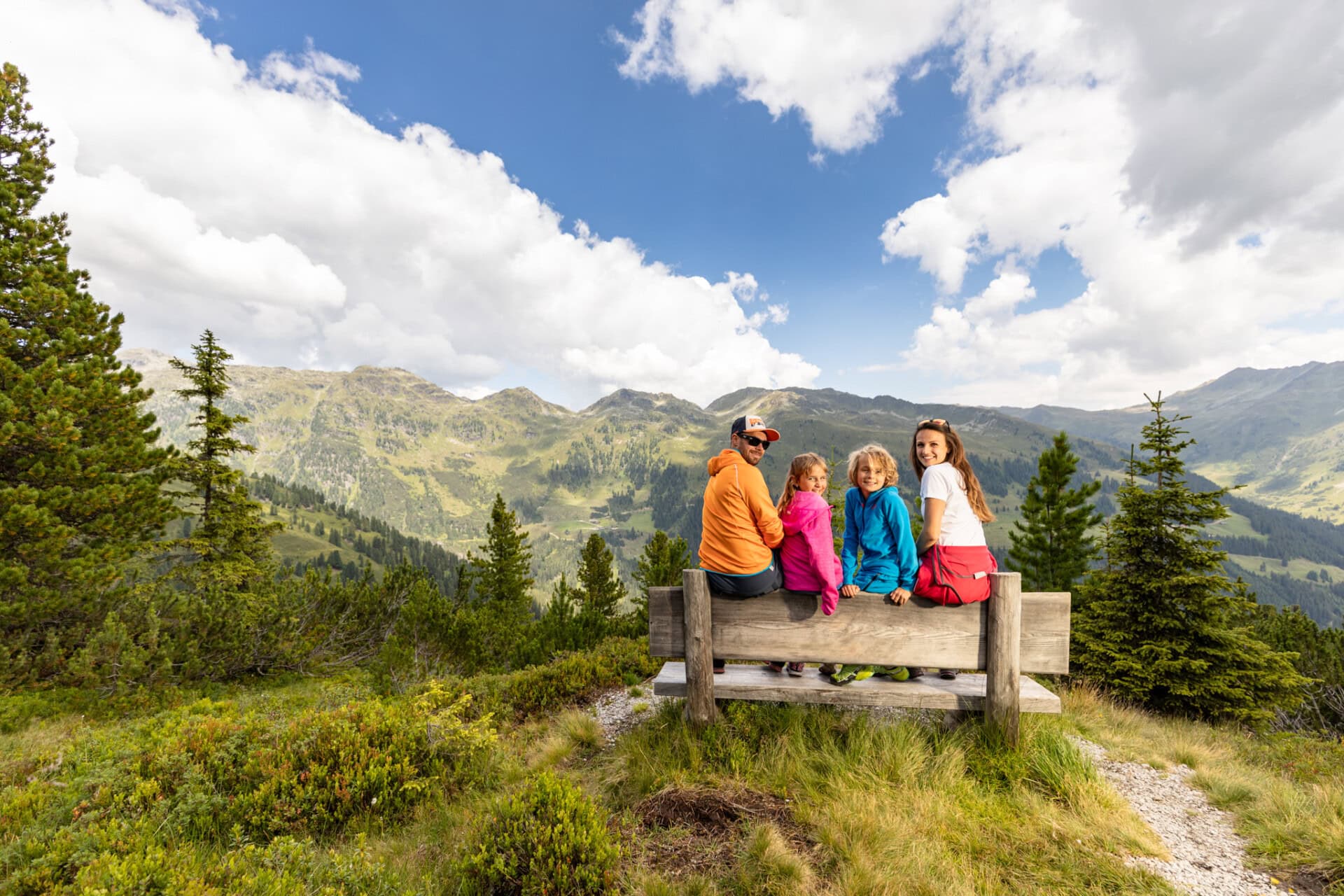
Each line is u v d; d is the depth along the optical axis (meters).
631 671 7.37
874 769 3.90
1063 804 3.72
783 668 4.71
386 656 11.48
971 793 3.71
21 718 9.45
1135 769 4.78
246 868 2.91
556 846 2.91
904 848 3.10
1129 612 10.54
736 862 3.01
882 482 4.25
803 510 3.99
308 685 14.87
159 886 2.74
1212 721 9.57
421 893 2.87
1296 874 3.17
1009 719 4.05
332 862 3.12
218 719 5.86
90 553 12.20
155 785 3.94
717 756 4.07
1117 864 3.11
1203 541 10.15
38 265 13.07
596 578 26.94
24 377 11.27
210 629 13.91
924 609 4.12
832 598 3.99
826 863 3.00
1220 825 3.80
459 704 5.21
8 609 10.88
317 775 4.14
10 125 13.55
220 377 19.42
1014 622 4.02
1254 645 9.77
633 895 2.73
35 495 11.05
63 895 2.71
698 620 4.24
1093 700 7.36
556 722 5.88
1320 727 11.88
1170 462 10.55
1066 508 15.90
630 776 4.00
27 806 3.91
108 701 10.66
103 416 12.94
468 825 3.53
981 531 4.14
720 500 4.11
